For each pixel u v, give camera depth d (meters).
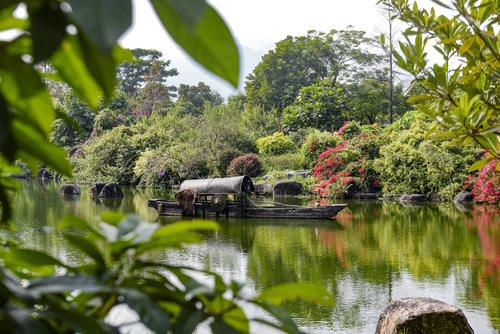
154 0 0.26
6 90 0.34
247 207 12.77
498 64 1.84
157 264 0.47
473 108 1.89
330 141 22.88
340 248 7.86
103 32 0.24
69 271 0.48
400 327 3.23
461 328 3.20
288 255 7.24
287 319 0.47
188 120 29.33
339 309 4.36
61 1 0.29
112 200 17.42
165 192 22.06
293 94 43.91
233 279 0.49
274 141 26.42
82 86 0.37
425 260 6.80
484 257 6.94
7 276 0.40
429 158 17.03
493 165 13.70
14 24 0.32
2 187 0.54
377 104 38.00
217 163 24.45
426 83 2.03
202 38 0.27
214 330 0.45
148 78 63.22
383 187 19.16
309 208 12.06
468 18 1.77
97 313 0.46
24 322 0.36
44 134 0.37
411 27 2.10
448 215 12.22
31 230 8.62
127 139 29.48
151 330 0.40
